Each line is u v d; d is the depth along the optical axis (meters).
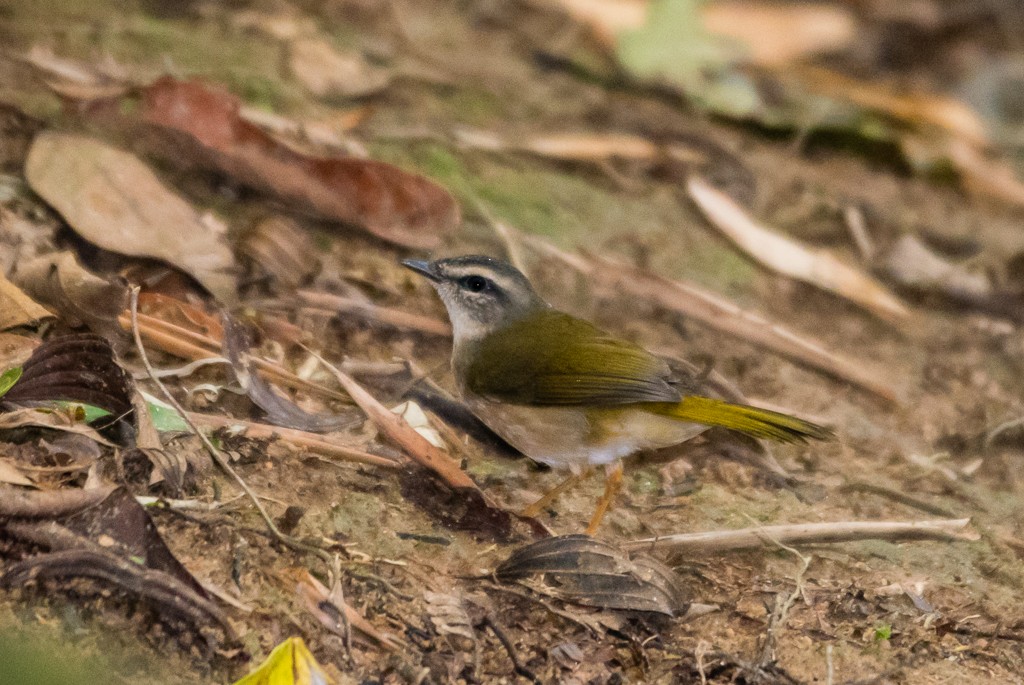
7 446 8.12
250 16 15.58
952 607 9.21
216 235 10.82
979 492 11.04
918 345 13.37
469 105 15.34
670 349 12.04
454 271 10.23
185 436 8.70
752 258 14.00
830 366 12.47
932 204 16.52
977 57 20.23
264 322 10.55
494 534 9.03
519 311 10.21
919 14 20.67
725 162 15.70
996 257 15.17
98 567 7.33
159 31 14.52
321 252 11.69
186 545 7.91
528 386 9.76
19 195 10.73
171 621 7.36
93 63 13.13
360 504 8.83
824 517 10.12
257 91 13.73
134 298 9.08
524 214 13.36
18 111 11.82
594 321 12.20
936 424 12.01
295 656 6.59
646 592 8.52
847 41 19.83
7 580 7.19
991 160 17.88
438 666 7.75
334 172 11.75
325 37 15.59
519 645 8.09
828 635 8.69
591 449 9.71
